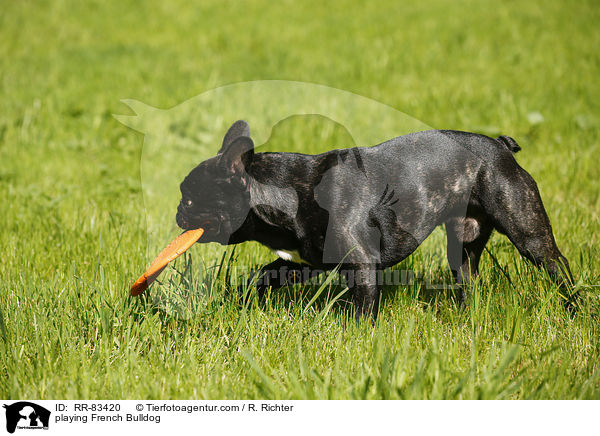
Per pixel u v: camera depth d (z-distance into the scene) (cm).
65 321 648
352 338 628
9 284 748
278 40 2666
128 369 588
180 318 670
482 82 1945
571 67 2066
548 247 679
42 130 1594
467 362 604
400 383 535
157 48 2620
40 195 1129
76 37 2841
